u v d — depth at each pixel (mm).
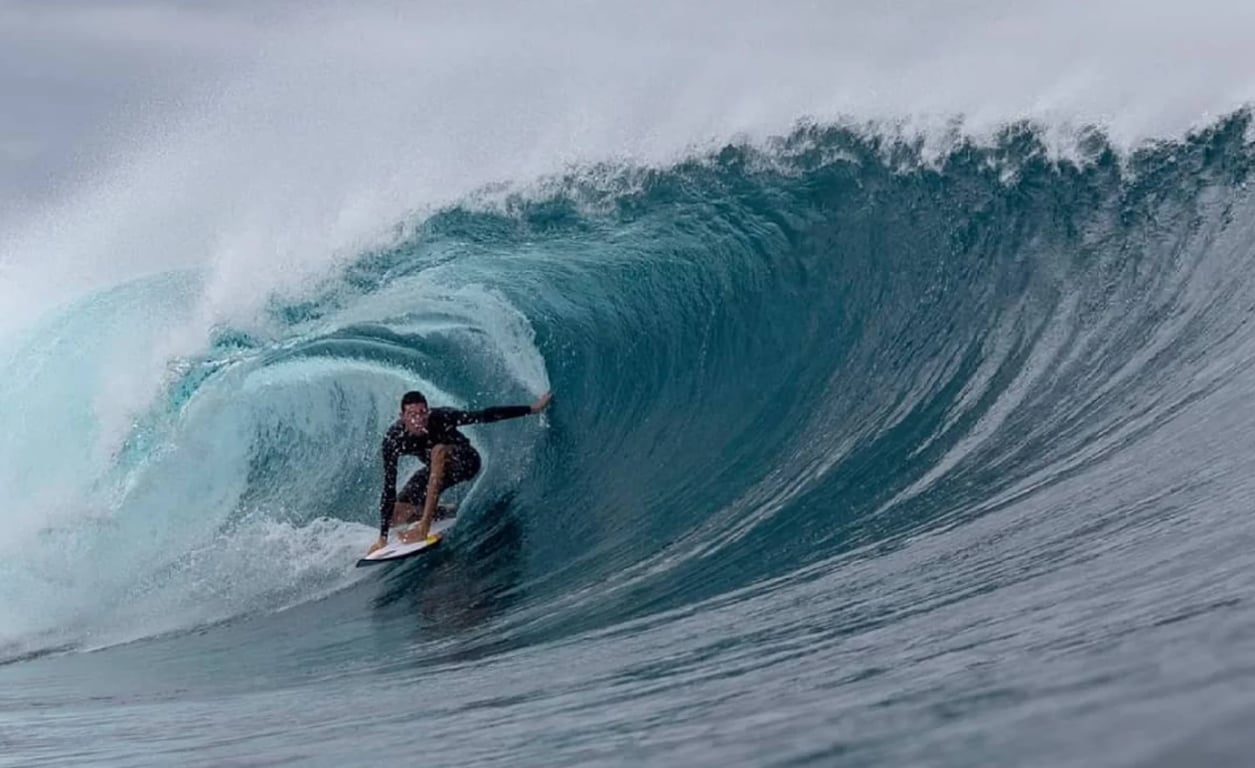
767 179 49438
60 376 42969
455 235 49875
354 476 40312
